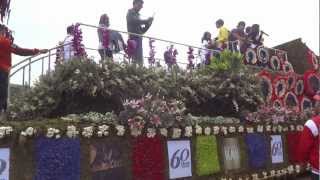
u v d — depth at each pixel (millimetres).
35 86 9570
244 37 15500
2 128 6691
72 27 9898
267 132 11617
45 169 7086
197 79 11281
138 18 12070
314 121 7340
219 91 11477
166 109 8906
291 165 12164
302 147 7387
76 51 9695
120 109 9266
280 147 11969
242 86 11766
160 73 10484
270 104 13633
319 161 7301
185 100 10883
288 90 15375
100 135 7816
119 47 10852
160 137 8742
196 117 10211
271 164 11562
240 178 10367
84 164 7562
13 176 6773
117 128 8094
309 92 16000
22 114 9234
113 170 7980
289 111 12625
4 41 8133
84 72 9039
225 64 11766
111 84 9148
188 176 9219
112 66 9352
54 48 9914
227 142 10328
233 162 10422
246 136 10945
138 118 8297
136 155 8312
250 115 11336
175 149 9008
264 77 14414
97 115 8398
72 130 7426
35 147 7016
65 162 7320
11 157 6773
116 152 8055
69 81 9023
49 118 8938
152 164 8539
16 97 9727
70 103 9172
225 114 11672
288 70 16594
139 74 9688
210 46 14594
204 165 9586
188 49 12422
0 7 8039
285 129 12227
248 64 15102
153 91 9594
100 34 10445
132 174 8219
